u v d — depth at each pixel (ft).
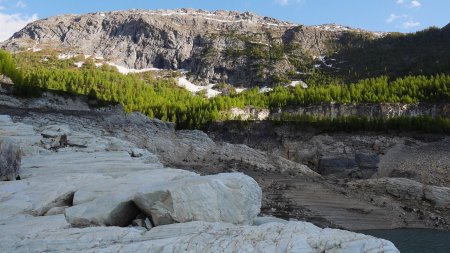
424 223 147.43
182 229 44.60
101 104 264.11
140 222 51.75
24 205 57.77
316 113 471.21
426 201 182.29
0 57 304.50
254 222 56.65
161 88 652.89
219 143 256.93
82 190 60.64
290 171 230.48
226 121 360.48
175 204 49.06
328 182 209.97
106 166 87.20
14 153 75.66
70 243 42.50
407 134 331.36
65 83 534.37
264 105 501.15
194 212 49.03
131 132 224.12
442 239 123.24
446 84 467.11
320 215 143.43
